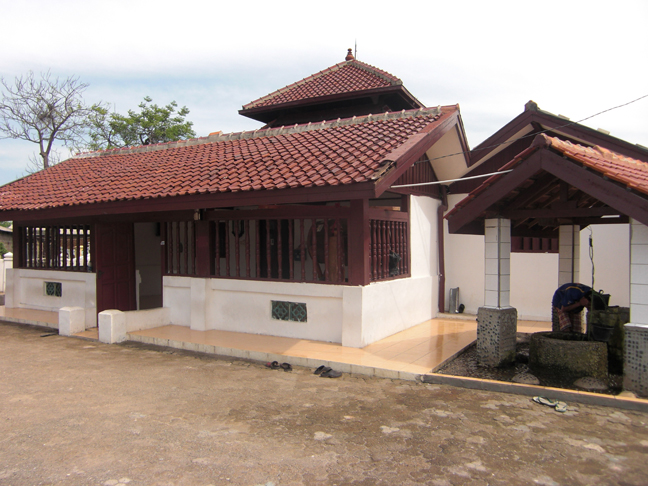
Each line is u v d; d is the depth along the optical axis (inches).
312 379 248.5
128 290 423.5
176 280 373.7
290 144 382.9
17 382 244.4
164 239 382.0
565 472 144.2
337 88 597.0
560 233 313.9
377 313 318.7
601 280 390.3
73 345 336.2
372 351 288.8
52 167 546.3
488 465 149.2
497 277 260.5
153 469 148.1
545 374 235.0
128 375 256.8
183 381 245.1
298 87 649.6
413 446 163.6
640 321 210.1
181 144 495.5
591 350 226.4
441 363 263.3
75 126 1068.5
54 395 222.7
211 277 356.8
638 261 210.5
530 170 225.3
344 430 178.2
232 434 175.2
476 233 284.8
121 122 1119.6
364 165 277.6
